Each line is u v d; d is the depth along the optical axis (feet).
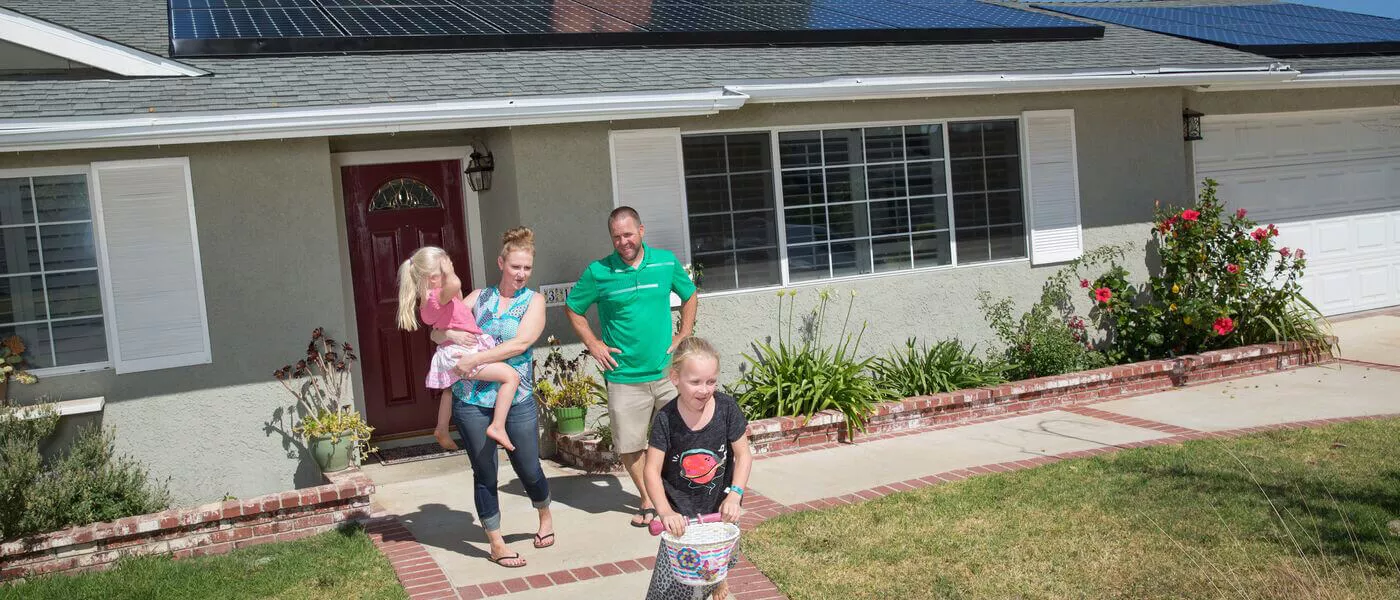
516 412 18.90
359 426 24.53
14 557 19.65
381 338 29.43
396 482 25.79
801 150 30.19
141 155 23.53
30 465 20.31
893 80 28.43
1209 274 33.78
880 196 31.32
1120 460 22.97
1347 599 15.16
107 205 23.32
